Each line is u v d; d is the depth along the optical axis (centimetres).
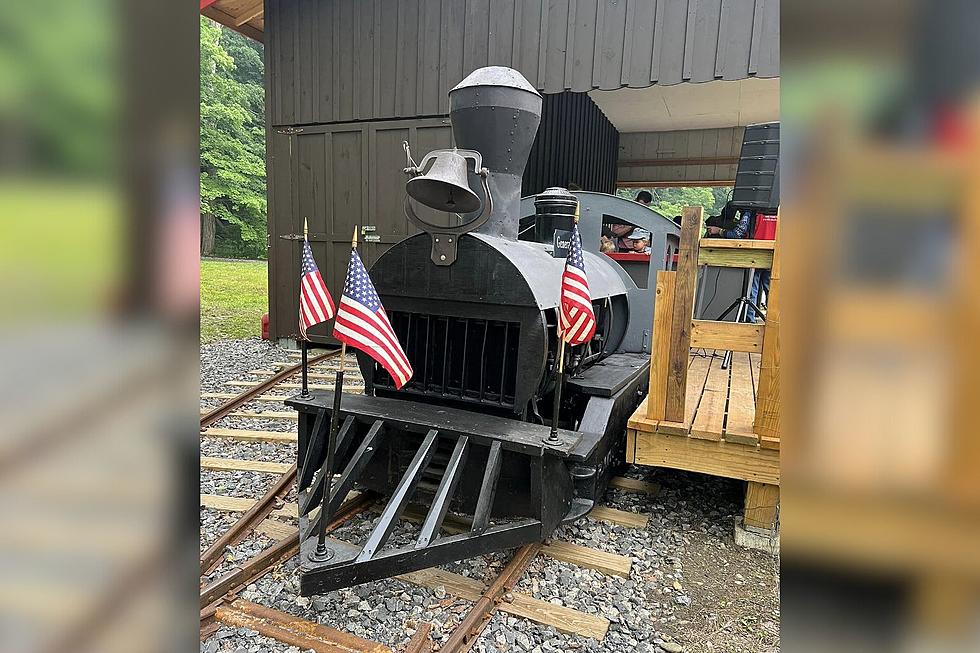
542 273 319
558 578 278
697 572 293
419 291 319
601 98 923
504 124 345
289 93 831
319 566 218
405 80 754
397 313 335
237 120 2389
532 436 268
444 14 717
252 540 306
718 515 354
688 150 1200
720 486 399
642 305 508
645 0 612
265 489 374
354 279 220
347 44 784
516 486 285
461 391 322
